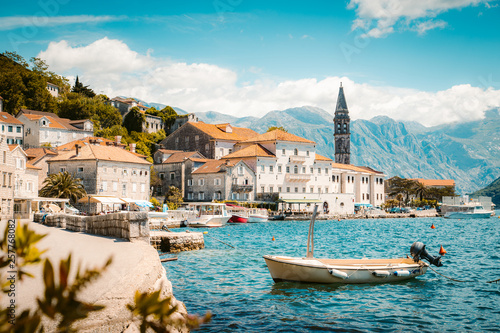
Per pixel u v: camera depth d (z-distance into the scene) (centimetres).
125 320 845
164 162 11575
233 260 3412
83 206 8206
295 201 11119
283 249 4422
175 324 342
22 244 317
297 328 1648
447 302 2091
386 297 2186
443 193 18162
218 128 13362
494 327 1689
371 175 14912
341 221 11019
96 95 16925
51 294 296
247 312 1875
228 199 10538
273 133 11900
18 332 284
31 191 7706
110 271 1206
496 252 4191
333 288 2364
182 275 2736
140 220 2052
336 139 18975
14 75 13675
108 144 11150
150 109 16612
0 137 5784
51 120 12044
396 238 6062
